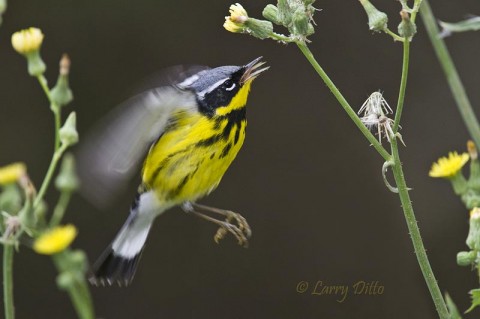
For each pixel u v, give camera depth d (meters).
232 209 14.24
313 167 14.25
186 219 14.22
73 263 5.71
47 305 13.72
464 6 13.59
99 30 14.02
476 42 13.65
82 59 13.98
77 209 13.71
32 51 6.42
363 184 14.14
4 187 6.19
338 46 14.09
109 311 13.88
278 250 14.12
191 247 14.15
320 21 14.09
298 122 14.30
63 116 13.89
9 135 13.85
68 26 13.95
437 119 13.67
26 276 13.71
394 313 13.62
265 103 14.30
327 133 14.25
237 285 14.08
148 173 7.27
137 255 7.37
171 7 14.12
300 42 5.81
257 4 13.54
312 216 14.17
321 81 14.24
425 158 13.62
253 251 14.15
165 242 14.14
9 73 13.95
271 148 14.32
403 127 13.73
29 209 5.89
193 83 7.07
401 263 13.80
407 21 5.62
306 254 14.09
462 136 13.59
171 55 14.09
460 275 13.23
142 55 14.07
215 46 14.16
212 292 14.04
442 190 13.56
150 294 14.00
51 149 13.91
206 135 7.07
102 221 13.72
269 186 14.28
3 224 5.92
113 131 6.07
